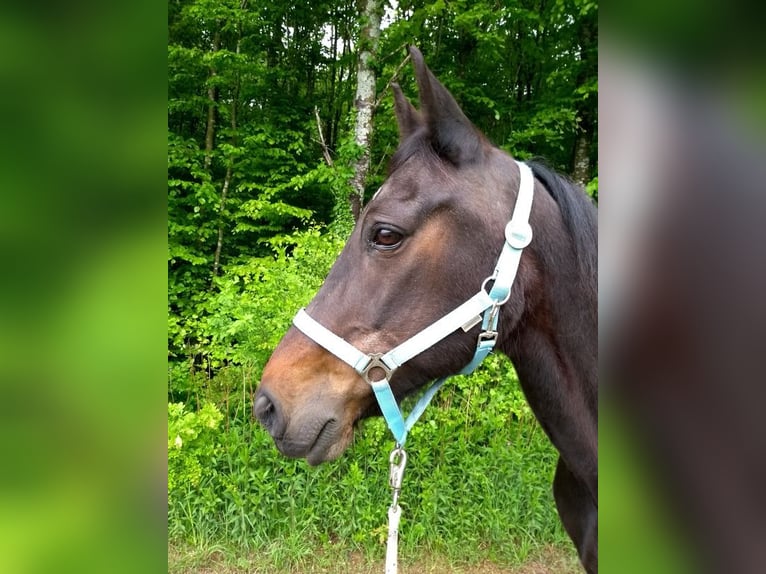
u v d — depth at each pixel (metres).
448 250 1.34
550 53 7.11
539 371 1.45
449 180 1.36
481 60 7.50
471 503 3.31
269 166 6.56
